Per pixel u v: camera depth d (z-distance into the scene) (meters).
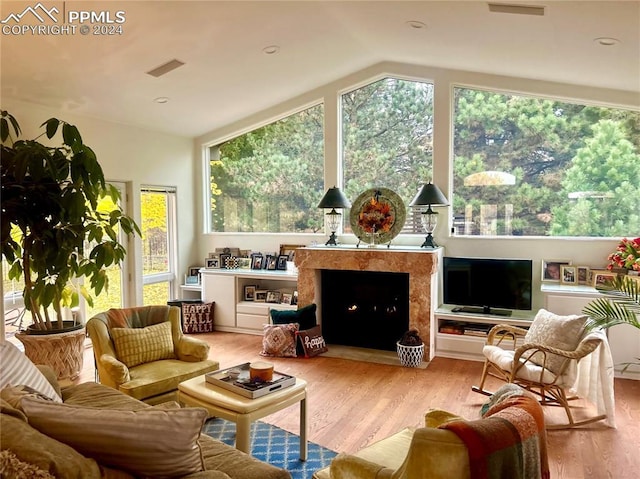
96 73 4.10
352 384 4.03
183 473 1.53
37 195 3.48
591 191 4.64
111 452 1.42
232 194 6.37
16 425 1.37
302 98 5.73
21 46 3.46
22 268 3.86
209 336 5.69
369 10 3.67
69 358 3.92
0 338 3.68
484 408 1.92
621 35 3.16
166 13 3.38
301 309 5.06
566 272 4.61
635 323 3.06
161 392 3.09
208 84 4.82
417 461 1.36
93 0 3.04
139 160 5.60
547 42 3.58
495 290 4.62
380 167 5.47
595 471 2.63
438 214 5.12
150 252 5.88
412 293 4.67
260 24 3.83
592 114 4.60
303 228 5.92
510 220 4.94
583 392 3.34
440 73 5.04
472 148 5.05
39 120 4.52
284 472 1.86
